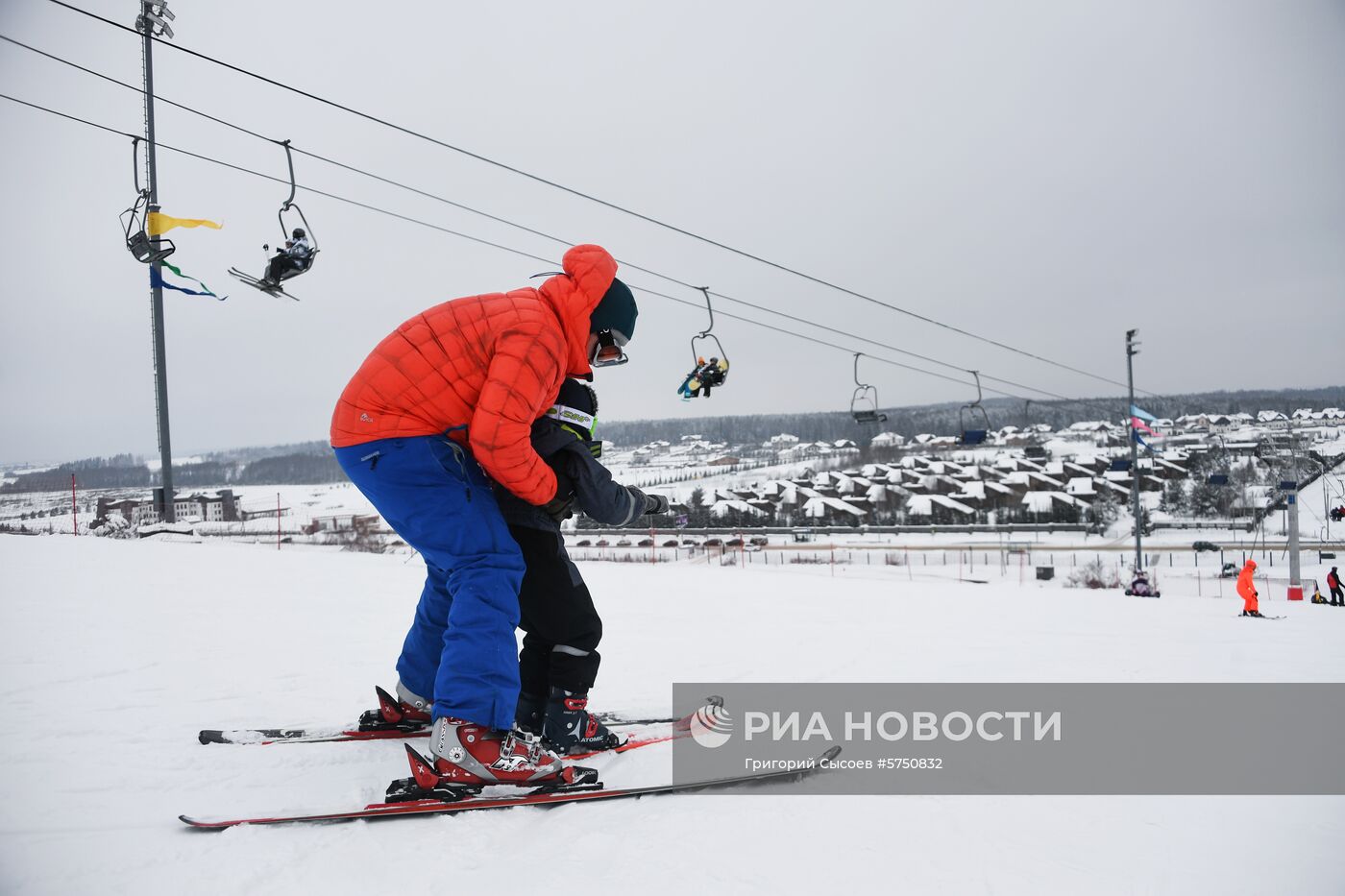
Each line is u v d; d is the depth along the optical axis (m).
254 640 4.48
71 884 1.64
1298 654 4.65
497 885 1.65
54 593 6.06
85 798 2.11
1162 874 1.73
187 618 5.11
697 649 4.64
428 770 2.07
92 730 2.71
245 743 2.57
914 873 1.72
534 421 2.38
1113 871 1.74
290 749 2.53
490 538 2.23
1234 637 5.73
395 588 7.25
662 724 2.86
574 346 2.40
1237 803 2.16
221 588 6.77
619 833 1.92
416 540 2.26
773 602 7.75
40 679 3.45
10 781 2.22
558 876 1.69
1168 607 9.55
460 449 2.23
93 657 3.90
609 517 2.46
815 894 1.62
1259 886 1.67
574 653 2.49
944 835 1.93
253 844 1.84
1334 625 6.84
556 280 2.39
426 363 2.17
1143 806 2.14
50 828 1.92
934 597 8.83
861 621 6.27
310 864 1.74
